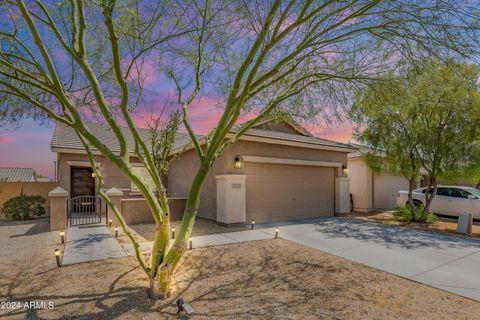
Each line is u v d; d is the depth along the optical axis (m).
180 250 4.77
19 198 12.94
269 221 11.77
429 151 11.55
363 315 4.23
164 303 4.55
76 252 7.14
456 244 8.48
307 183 13.07
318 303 4.61
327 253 7.42
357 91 6.66
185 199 12.99
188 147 10.66
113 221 11.00
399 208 14.19
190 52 6.80
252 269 6.18
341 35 5.58
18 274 5.68
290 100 6.96
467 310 4.41
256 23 5.44
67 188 14.28
